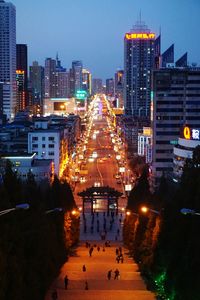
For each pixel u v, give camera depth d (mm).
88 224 192750
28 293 77938
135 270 112250
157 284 93688
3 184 96688
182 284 79750
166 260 90125
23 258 81000
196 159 103312
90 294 89125
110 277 103062
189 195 89250
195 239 79438
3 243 75125
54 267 97250
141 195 142500
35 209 100250
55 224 115625
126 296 88062
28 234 87312
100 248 145750
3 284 68625
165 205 100562
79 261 123125
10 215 82438
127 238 143750
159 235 96875
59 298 86250
